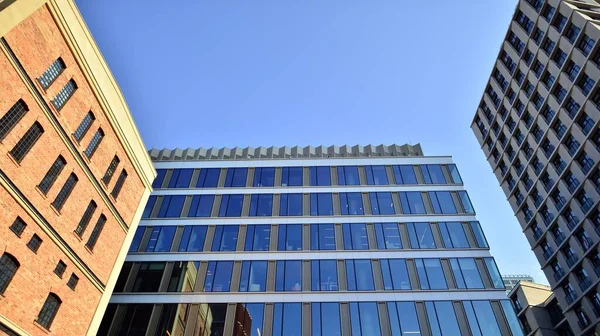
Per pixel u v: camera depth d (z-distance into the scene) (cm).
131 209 2820
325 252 3581
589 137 3869
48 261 1961
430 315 3100
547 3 4456
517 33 5000
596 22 3859
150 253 3591
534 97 4728
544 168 4572
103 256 2461
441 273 3397
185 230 3791
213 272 3447
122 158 2722
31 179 1864
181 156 4753
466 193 4088
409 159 4478
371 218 3878
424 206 3978
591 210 3834
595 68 3778
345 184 4228
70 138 2147
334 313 3130
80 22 2209
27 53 1844
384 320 3075
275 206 4019
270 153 4853
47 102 1969
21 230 1803
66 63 2123
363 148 4959
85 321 2236
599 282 3716
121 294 3291
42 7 1938
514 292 5922
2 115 1706
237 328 3062
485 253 3544
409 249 3584
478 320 3069
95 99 2400
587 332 3944
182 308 3192
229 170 4422
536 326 5278
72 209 2172
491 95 5719
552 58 4391
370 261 3500
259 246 3650
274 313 3145
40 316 1906
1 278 1675
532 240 4838
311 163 4488
